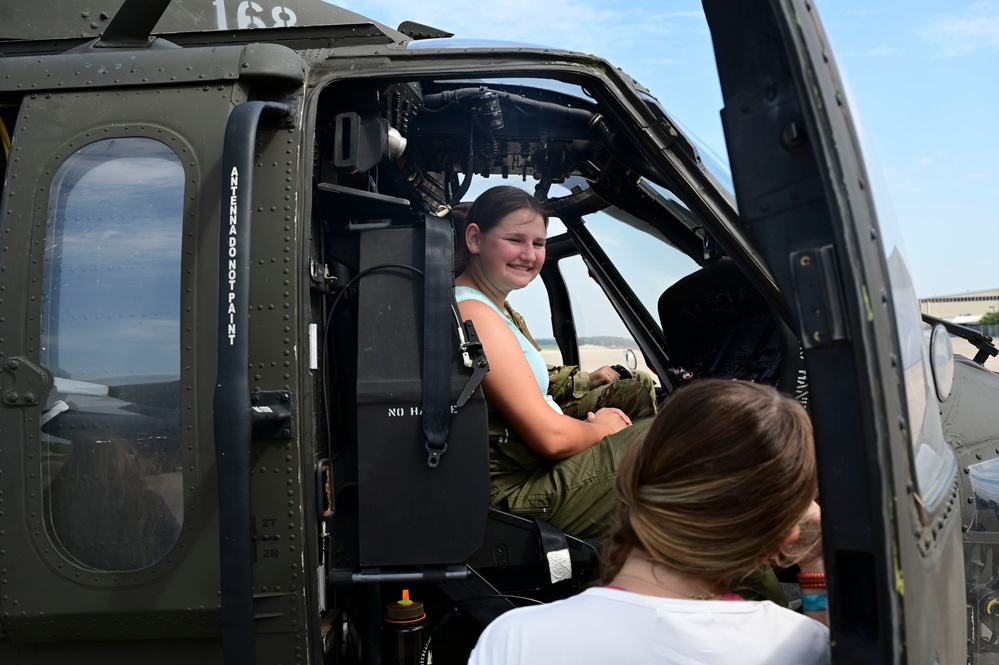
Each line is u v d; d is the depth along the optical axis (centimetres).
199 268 172
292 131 179
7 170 178
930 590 93
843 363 85
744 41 93
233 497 145
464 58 193
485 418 181
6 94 184
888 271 91
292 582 169
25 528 171
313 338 178
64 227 178
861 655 82
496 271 222
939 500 109
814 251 86
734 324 286
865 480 83
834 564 84
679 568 85
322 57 192
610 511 205
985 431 212
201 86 179
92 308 176
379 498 179
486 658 86
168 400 173
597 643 83
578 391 268
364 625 201
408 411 180
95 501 172
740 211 93
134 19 184
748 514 83
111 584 169
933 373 175
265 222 174
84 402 174
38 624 170
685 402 90
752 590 170
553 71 194
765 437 85
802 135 88
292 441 170
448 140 241
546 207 310
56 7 210
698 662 82
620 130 217
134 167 179
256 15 205
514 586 216
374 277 189
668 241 278
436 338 181
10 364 173
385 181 249
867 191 89
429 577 179
